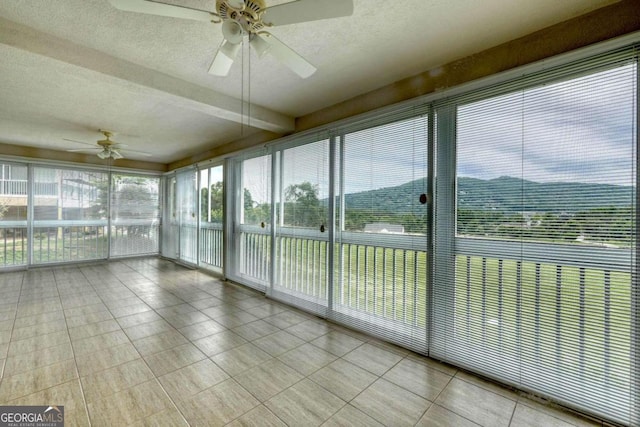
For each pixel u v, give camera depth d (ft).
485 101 6.56
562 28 5.76
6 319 9.69
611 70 5.13
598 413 5.31
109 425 5.11
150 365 7.06
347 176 9.39
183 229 20.16
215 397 5.92
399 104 7.90
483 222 6.61
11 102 9.89
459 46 6.61
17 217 16.92
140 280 15.33
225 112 9.59
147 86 7.66
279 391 6.15
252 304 11.64
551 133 5.72
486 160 6.54
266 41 5.14
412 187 7.77
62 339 8.31
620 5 5.16
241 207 14.61
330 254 9.88
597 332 5.32
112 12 5.46
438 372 6.89
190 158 19.70
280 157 12.03
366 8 5.35
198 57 7.11
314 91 9.06
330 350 7.93
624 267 5.06
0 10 5.39
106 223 20.39
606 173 5.18
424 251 7.55
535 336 5.98
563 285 5.65
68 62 6.48
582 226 5.43
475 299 6.75
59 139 15.10
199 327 9.34
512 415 5.50
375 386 6.35
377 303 8.64
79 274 16.43
